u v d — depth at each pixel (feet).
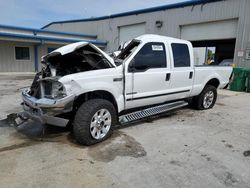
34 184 7.97
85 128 10.93
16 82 36.65
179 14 45.55
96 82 11.39
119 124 13.15
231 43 61.87
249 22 35.70
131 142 11.92
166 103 16.69
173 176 8.66
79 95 11.12
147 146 11.44
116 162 9.69
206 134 13.42
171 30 47.55
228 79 21.44
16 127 13.96
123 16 58.90
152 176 8.63
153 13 50.62
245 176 8.78
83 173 8.76
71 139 12.21
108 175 8.64
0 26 52.13
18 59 57.62
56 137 12.48
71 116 12.16
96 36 69.77
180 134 13.30
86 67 12.98
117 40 62.39
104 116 11.85
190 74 16.94
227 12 38.22
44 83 11.51
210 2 40.29
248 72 32.01
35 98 11.68
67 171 8.89
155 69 14.24
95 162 9.66
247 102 24.29
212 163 9.76
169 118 16.84
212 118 17.04
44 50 62.13
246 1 35.65
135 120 14.20
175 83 15.84
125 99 12.94
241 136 13.23
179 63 16.03
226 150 11.17
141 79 13.46
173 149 11.13
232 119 16.89
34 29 58.18
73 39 63.52
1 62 54.90
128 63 12.84
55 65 13.33
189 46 16.79
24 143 11.62
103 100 11.81
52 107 10.39
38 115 11.04
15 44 56.39
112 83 12.10
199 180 8.42
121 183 8.14
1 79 41.29
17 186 7.84
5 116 16.16
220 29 40.34
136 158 10.08
